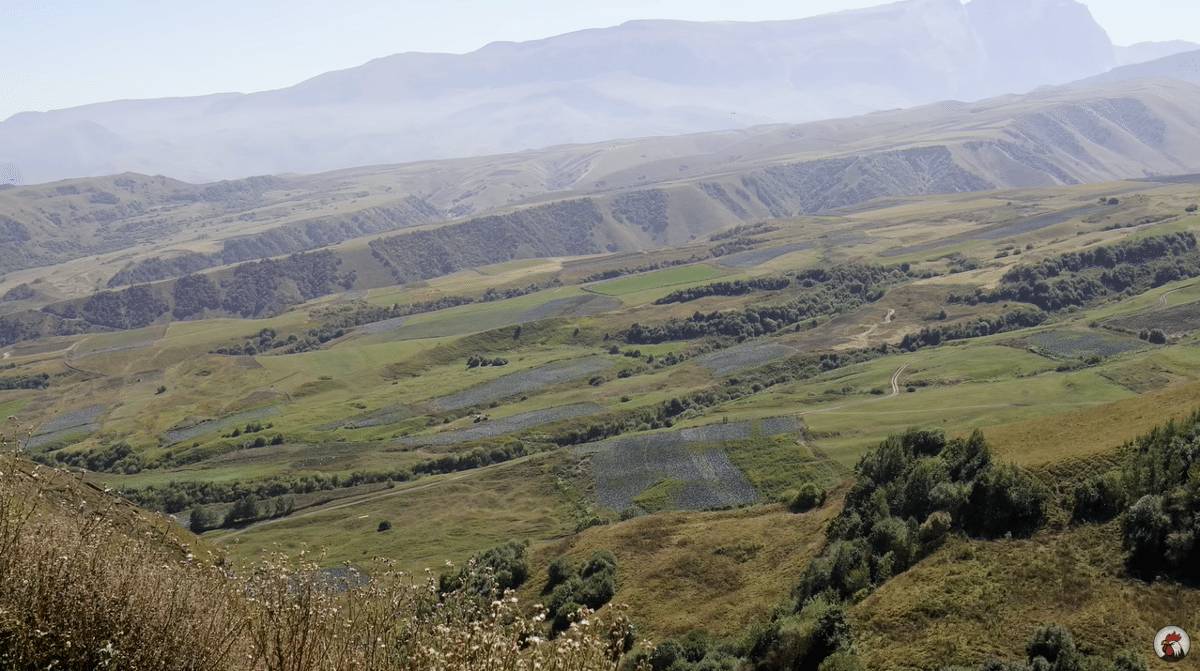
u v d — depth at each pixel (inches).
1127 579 1304.1
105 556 433.7
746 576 2055.9
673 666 1545.3
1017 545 1494.8
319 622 391.5
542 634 398.3
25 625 382.0
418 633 381.4
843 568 1662.2
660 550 2349.9
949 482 1796.3
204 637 418.0
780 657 1379.2
